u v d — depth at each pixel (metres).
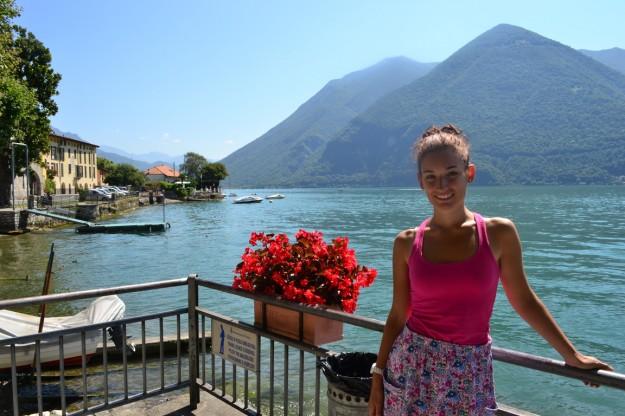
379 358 2.32
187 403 4.66
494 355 2.36
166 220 59.06
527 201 101.25
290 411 6.83
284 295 3.53
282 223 55.06
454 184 2.02
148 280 20.73
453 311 2.00
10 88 30.00
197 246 33.00
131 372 7.84
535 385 8.94
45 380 7.13
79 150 90.19
